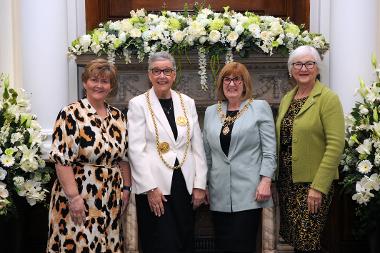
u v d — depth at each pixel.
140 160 3.45
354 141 4.02
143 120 3.53
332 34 4.77
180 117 3.57
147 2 5.33
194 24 4.29
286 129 3.64
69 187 3.24
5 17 4.96
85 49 4.50
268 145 3.57
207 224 4.70
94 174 3.30
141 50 4.36
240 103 3.65
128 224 4.42
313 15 5.09
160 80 3.53
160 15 4.84
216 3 5.32
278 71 4.61
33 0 4.59
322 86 3.58
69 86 4.86
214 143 3.62
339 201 4.57
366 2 4.67
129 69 4.60
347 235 4.59
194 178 3.57
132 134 3.49
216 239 3.70
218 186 3.62
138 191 3.45
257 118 3.58
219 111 3.68
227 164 3.59
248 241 3.57
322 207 3.56
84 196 3.29
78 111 3.29
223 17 4.47
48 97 4.59
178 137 3.53
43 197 4.10
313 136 3.53
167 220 3.49
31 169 3.99
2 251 3.95
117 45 4.36
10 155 3.87
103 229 3.32
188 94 4.59
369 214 3.97
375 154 3.83
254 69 4.60
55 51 4.61
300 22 5.22
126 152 3.52
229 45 4.36
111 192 3.36
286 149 3.65
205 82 4.41
